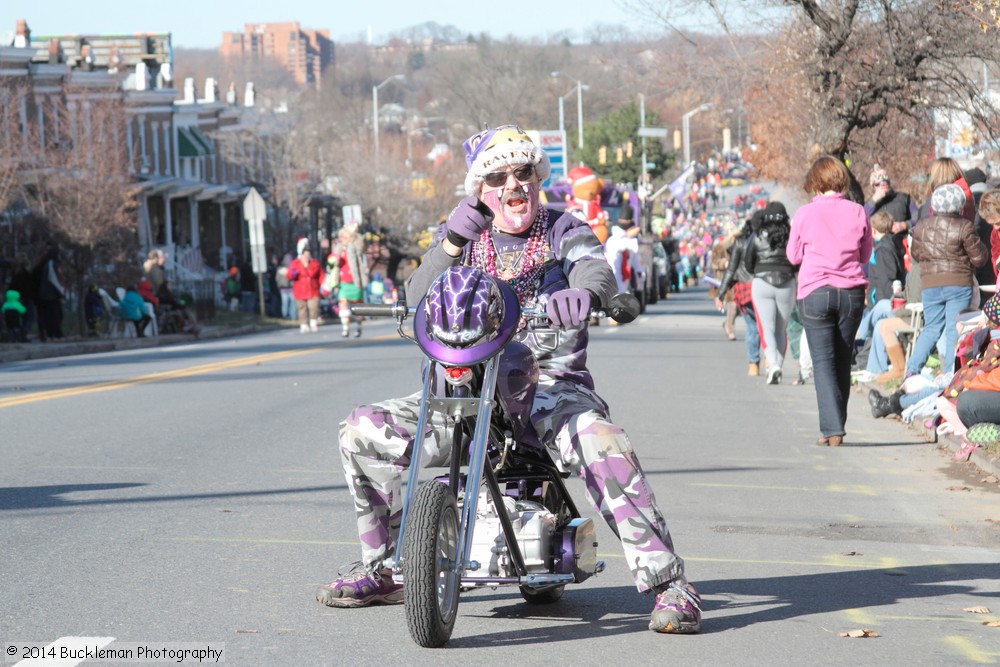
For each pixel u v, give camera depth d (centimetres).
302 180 11350
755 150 4572
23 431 2055
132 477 1622
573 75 17025
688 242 12175
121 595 1044
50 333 4928
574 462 943
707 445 1933
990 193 1972
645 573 941
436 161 12769
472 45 18412
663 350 3772
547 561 927
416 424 979
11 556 1182
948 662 887
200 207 10469
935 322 2092
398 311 923
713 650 910
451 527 908
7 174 5528
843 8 3462
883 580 1127
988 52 3319
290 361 3512
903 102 3534
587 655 895
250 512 1396
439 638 893
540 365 966
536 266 966
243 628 951
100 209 5778
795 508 1459
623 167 15938
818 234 1897
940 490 1577
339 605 1011
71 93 6856
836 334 1912
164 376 3064
